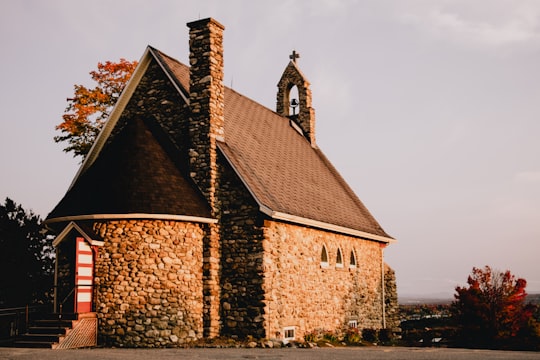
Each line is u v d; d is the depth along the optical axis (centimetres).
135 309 1883
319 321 2377
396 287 3162
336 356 1539
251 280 2028
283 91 3359
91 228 1931
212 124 2155
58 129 3183
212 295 2025
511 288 3084
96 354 1502
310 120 3288
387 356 1568
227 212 2103
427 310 6694
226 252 2084
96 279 1897
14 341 1809
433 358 1506
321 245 2459
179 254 1970
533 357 1598
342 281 2623
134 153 2039
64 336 1762
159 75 2328
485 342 2920
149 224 1936
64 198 2136
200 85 2189
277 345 1889
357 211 3028
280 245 2134
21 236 2784
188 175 2138
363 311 2803
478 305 3059
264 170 2336
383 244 3123
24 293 2694
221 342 1923
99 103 3231
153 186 1969
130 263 1903
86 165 2345
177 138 2231
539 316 3653
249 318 2012
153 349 1742
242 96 2811
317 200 2597
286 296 2144
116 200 1914
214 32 2230
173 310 1925
